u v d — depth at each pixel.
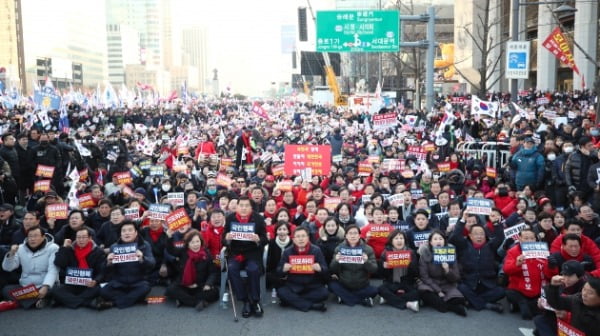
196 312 8.45
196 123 37.53
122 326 7.91
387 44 19.69
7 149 14.10
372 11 19.39
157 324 7.98
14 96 37.97
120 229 9.26
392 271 8.88
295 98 75.50
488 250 8.75
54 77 104.62
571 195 10.55
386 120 19.53
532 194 11.97
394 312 8.43
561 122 16.61
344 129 25.95
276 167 15.24
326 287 9.27
